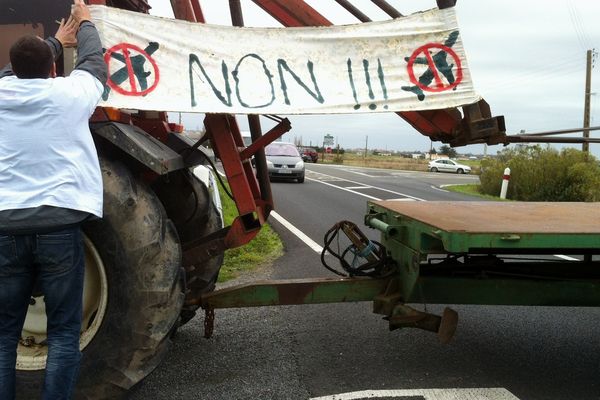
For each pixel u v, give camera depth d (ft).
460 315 18.11
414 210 15.16
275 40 11.95
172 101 11.53
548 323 17.44
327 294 13.15
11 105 8.83
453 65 12.14
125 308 10.30
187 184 15.42
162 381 12.70
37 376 10.44
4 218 8.60
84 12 10.62
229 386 12.51
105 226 10.15
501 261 14.35
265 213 14.44
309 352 14.60
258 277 22.16
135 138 11.09
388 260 13.65
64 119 8.97
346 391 12.32
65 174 8.86
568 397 12.28
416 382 12.86
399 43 12.09
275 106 11.84
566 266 14.62
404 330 16.39
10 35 12.59
